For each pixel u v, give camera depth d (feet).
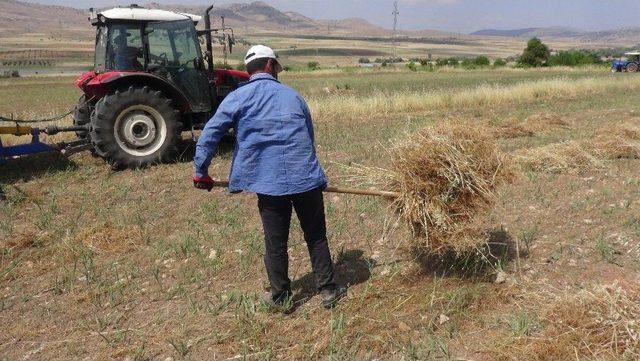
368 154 28.32
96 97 27.86
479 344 11.04
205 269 15.15
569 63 186.29
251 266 15.14
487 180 13.10
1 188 22.85
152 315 12.96
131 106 26.23
